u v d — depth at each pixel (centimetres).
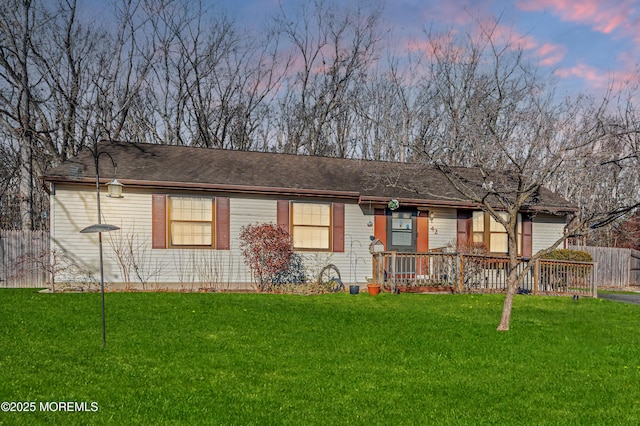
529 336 903
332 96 3097
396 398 575
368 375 652
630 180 1479
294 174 1586
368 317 1038
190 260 1412
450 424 507
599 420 529
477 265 1489
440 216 1620
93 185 1341
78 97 2480
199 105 2916
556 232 1722
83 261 1341
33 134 2177
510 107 1352
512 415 536
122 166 1424
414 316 1066
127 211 1369
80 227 1337
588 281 1561
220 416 508
